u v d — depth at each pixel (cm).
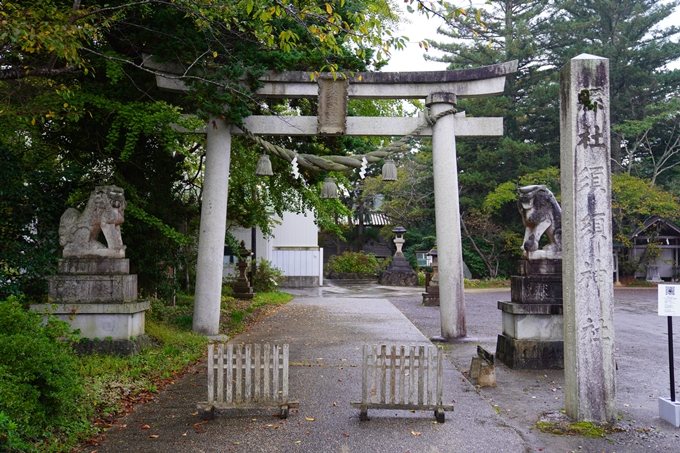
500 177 3412
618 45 3338
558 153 3525
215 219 1138
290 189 1593
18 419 459
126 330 874
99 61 1006
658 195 2988
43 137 1156
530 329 890
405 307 1883
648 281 3228
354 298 2242
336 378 787
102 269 895
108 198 908
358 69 1170
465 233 3438
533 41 3269
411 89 1156
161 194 1267
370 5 1055
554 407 656
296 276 3005
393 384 600
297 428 566
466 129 1170
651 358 970
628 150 3566
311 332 1238
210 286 1134
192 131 1155
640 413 634
